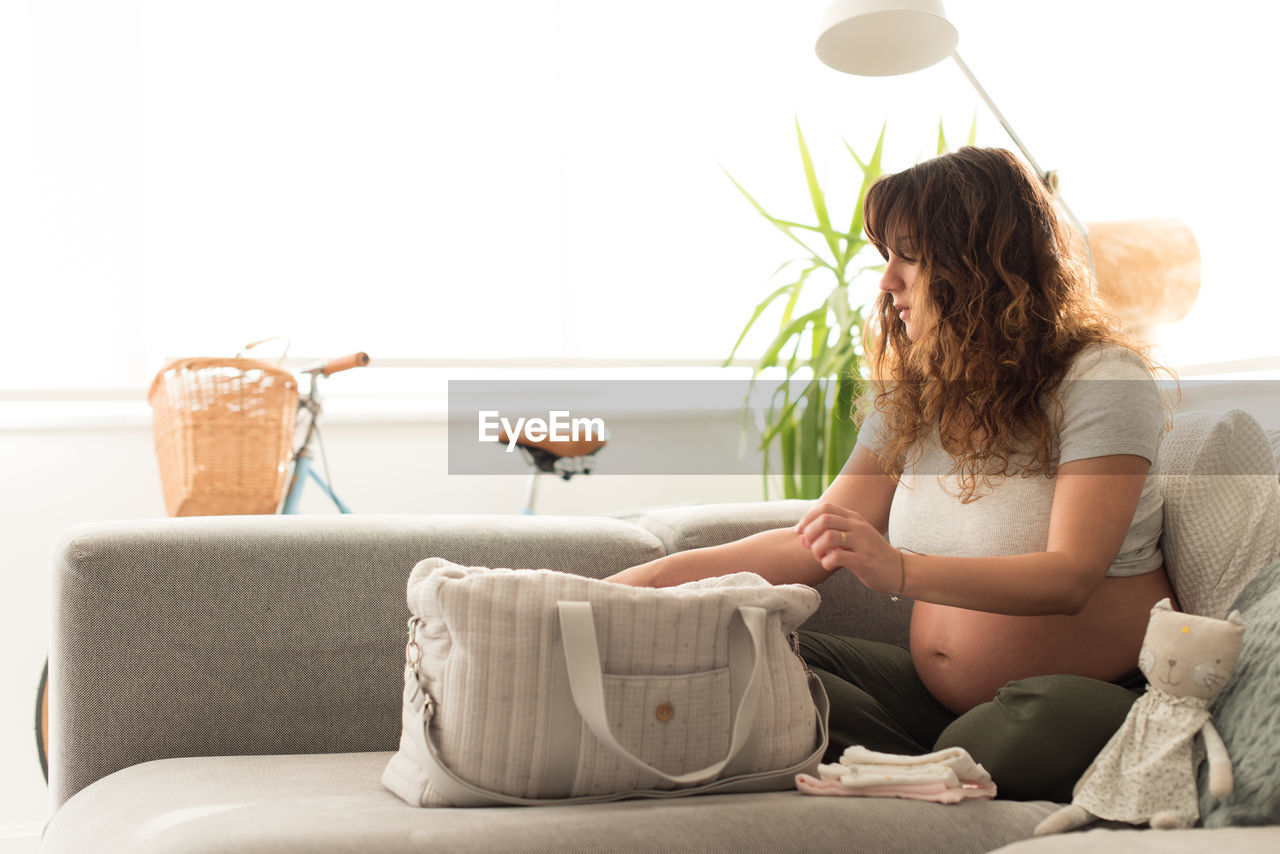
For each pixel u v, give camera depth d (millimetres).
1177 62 2654
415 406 2973
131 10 2793
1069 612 994
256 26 2906
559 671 892
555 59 3141
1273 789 788
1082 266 1218
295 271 2934
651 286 3232
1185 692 882
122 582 1163
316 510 2807
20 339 2697
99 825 915
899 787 887
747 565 1236
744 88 3289
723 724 924
